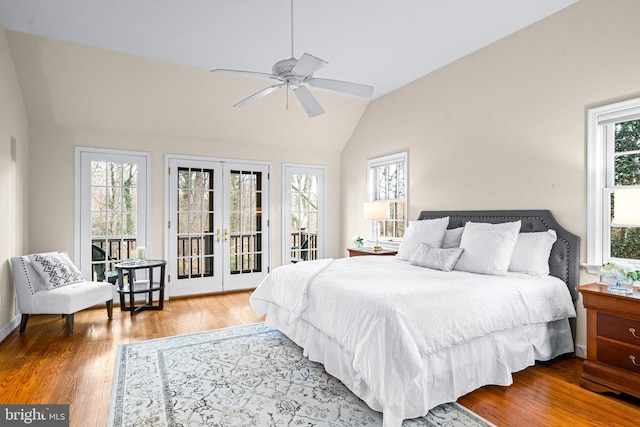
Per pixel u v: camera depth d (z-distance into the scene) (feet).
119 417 6.73
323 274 9.78
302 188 19.90
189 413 6.89
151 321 12.89
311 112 10.56
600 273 8.13
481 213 12.26
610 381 7.53
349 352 7.36
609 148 9.48
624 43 8.92
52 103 13.56
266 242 18.84
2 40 10.89
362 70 14.32
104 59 12.83
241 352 9.96
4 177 11.09
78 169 14.56
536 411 7.01
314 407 7.14
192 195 16.96
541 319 8.67
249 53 12.71
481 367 7.72
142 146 15.78
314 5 9.66
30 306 11.21
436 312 7.17
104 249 15.24
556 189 10.34
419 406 6.61
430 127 14.61
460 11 10.12
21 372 8.63
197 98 15.31
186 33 11.23
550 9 10.16
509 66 11.60
